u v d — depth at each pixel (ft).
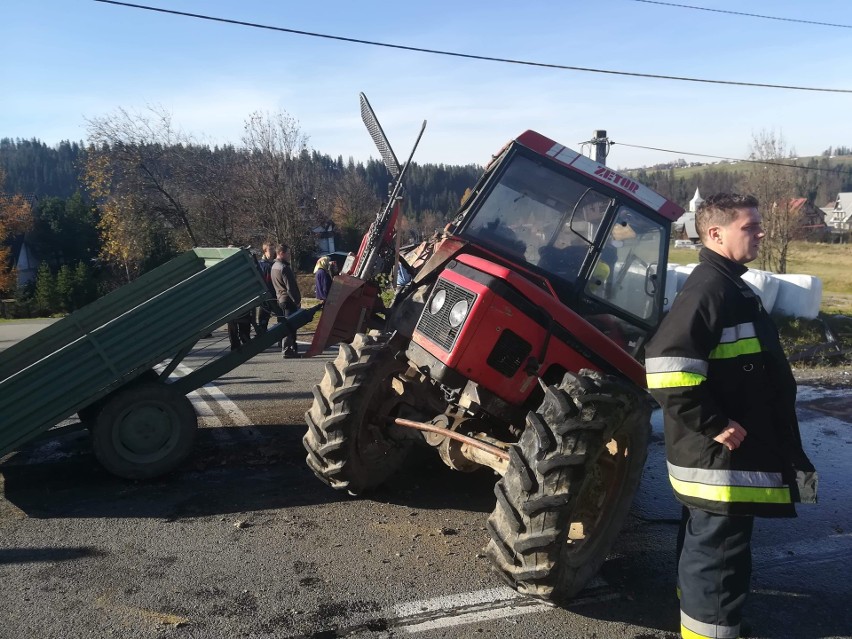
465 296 12.82
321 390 14.99
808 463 9.24
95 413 17.08
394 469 15.84
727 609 9.16
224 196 84.79
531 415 11.25
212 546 13.34
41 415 15.24
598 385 11.49
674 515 15.88
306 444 15.10
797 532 15.03
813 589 12.37
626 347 15.64
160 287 21.01
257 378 29.84
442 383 12.95
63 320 19.19
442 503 15.79
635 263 15.76
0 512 14.97
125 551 13.07
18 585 11.74
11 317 122.42
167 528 14.15
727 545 9.14
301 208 84.84
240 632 10.39
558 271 15.31
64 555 12.87
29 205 183.21
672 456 9.45
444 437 14.06
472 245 15.39
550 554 10.55
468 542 13.74
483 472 17.93
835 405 26.63
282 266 33.45
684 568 9.45
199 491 16.29
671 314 9.22
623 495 12.74
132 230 88.48
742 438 8.91
